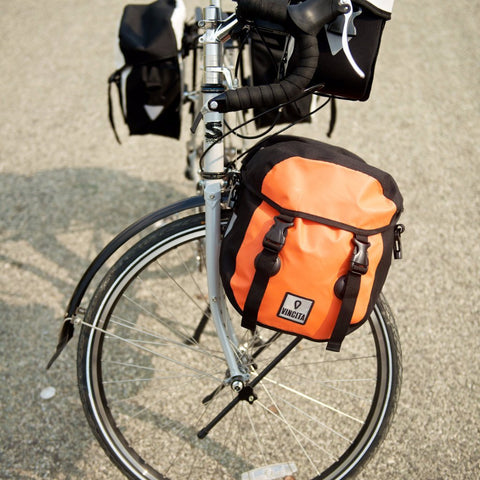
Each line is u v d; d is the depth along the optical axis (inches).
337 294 42.3
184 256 94.8
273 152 45.5
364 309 43.7
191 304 86.7
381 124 135.5
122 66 70.1
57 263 94.3
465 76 157.9
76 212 106.4
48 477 63.2
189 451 66.6
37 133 134.0
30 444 66.6
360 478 63.0
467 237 100.0
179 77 70.2
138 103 72.0
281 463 64.3
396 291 88.7
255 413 70.9
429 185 114.0
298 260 41.4
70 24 196.2
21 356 77.9
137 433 68.5
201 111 48.5
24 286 89.5
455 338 80.5
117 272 53.9
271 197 43.1
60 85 156.6
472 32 185.0
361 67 48.9
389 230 45.1
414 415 69.9
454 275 91.6
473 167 119.6
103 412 58.1
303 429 69.0
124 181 115.5
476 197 110.3
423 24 191.5
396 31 186.2
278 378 75.1
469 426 68.3
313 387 74.2
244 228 44.2
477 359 77.2
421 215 105.6
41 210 107.1
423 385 73.7
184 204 52.4
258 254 42.7
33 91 153.8
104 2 215.6
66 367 76.5
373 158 122.6
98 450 66.2
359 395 73.4
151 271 92.4
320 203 41.9
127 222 103.4
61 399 72.1
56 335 81.2
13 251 96.9
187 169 95.5
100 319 55.4
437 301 86.7
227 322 55.7
